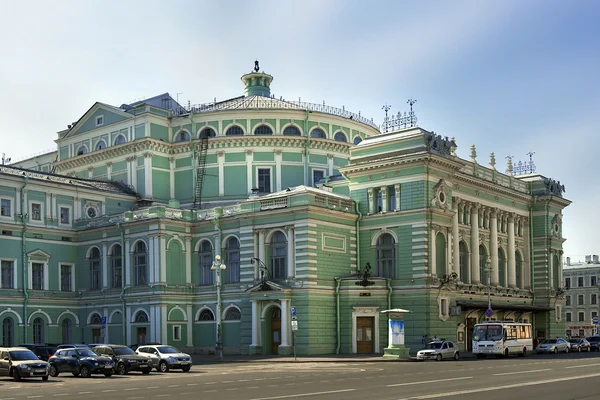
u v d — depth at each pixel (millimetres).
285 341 65312
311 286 65125
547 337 87000
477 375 39594
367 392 29984
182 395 30656
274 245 68688
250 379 39594
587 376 37781
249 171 82625
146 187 83250
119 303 74438
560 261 90625
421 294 66250
